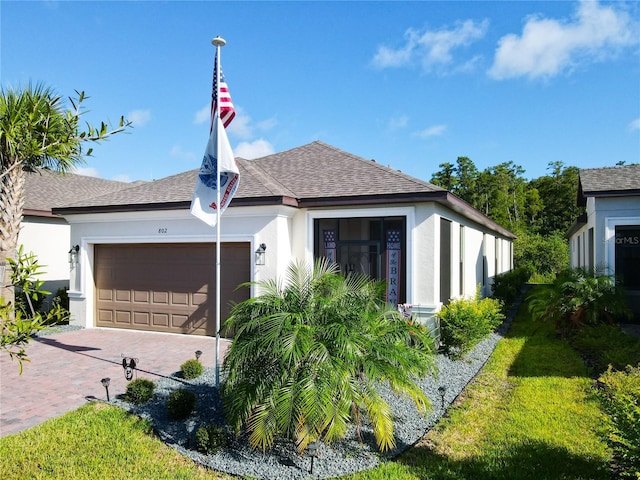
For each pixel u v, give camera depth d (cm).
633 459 394
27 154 294
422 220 998
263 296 571
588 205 1521
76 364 877
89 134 303
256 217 1070
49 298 1588
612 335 967
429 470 458
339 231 1091
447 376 786
